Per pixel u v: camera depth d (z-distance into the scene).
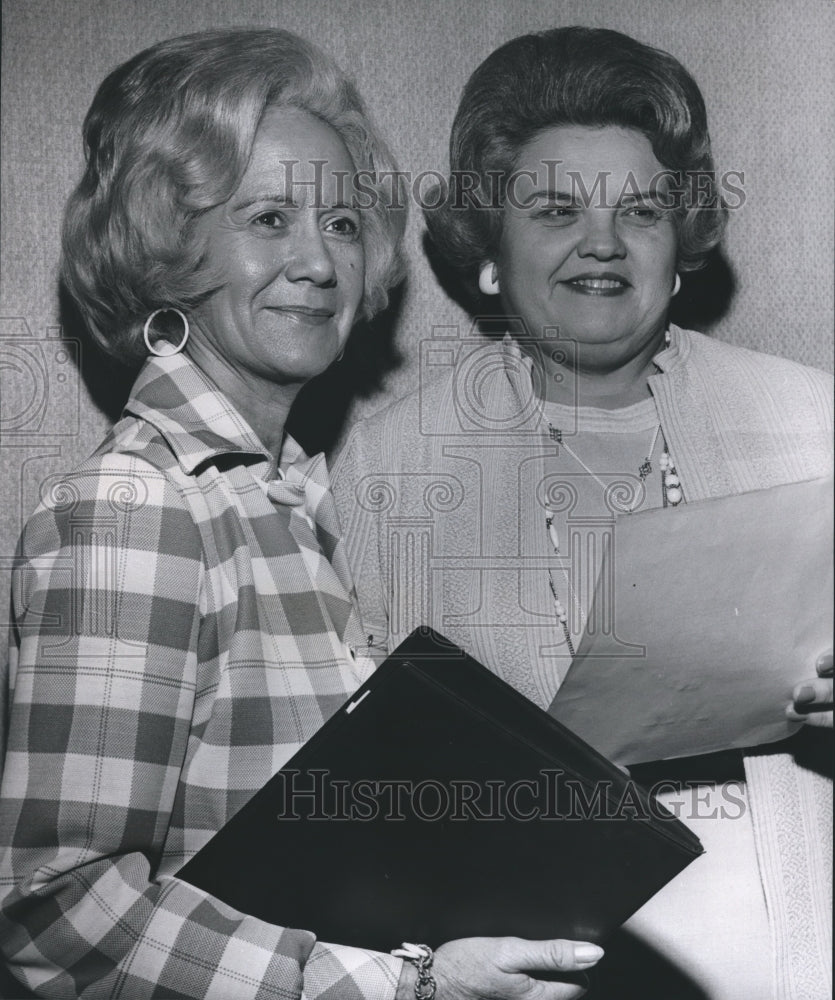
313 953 0.94
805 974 1.17
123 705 0.91
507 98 1.20
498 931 1.00
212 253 1.06
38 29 1.24
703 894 1.18
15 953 0.92
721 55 1.29
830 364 1.30
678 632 1.04
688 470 1.22
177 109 1.05
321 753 0.94
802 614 1.03
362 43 1.25
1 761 1.16
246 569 0.99
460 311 1.24
